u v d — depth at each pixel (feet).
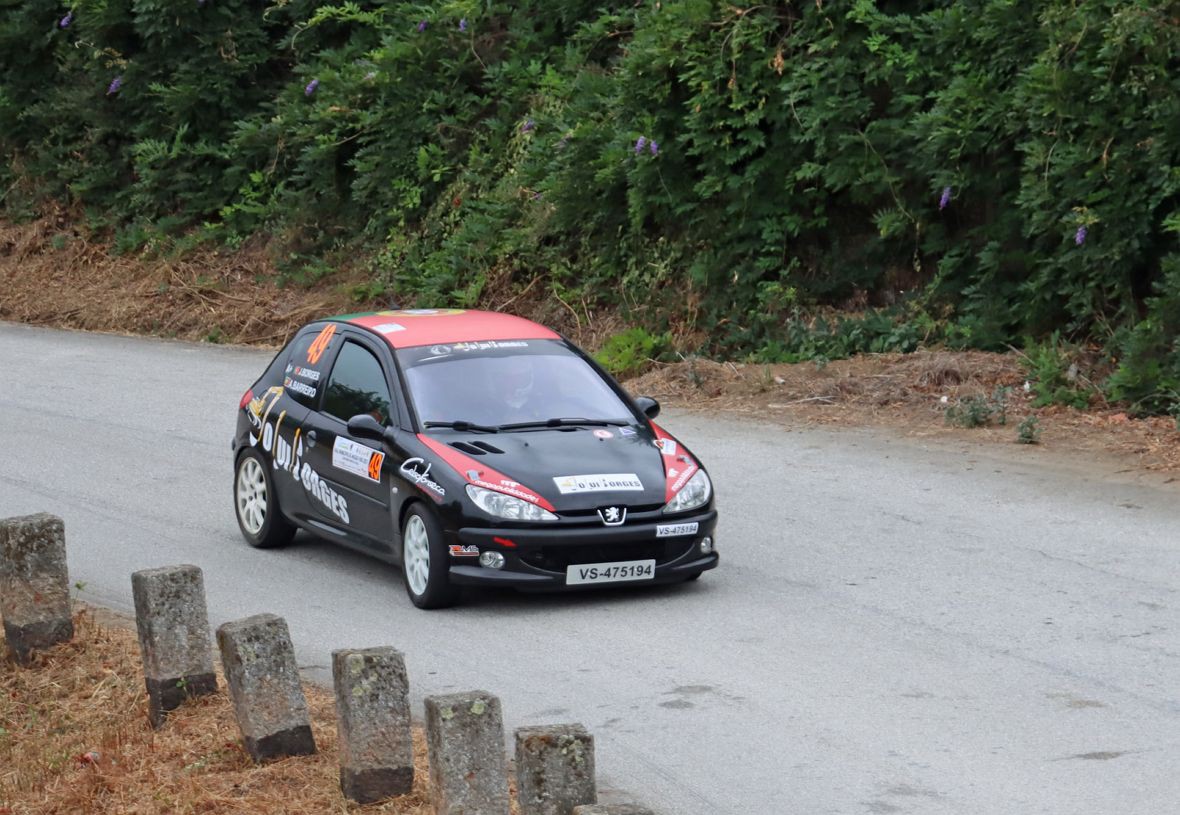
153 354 109.09
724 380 86.58
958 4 87.51
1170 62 78.07
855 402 80.48
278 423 56.80
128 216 138.72
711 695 39.70
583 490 47.37
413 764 33.96
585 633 45.50
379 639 45.62
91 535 60.13
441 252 113.39
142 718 38.60
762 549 55.11
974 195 88.58
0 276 135.74
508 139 116.88
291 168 131.85
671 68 96.78
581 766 29.96
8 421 85.40
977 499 61.41
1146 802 31.91
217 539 59.52
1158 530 55.77
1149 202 78.48
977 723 37.01
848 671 41.27
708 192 94.58
